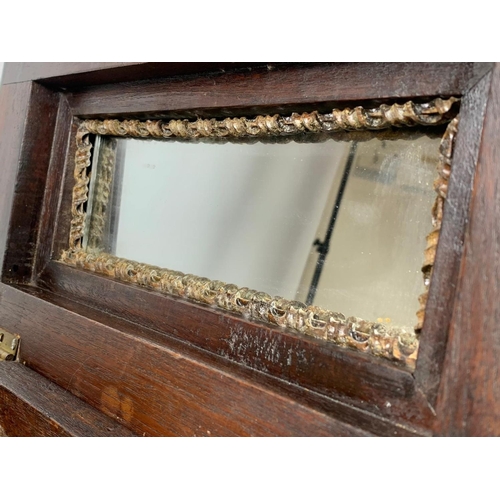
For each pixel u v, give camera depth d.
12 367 0.61
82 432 0.48
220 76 0.50
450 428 0.33
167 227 0.59
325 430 0.36
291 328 0.44
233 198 0.53
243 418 0.41
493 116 0.33
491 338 0.32
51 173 0.68
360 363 0.38
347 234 0.44
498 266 0.32
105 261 0.61
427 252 0.36
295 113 0.46
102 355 0.53
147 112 0.57
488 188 0.33
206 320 0.49
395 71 0.39
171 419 0.46
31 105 0.66
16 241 0.67
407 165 0.41
